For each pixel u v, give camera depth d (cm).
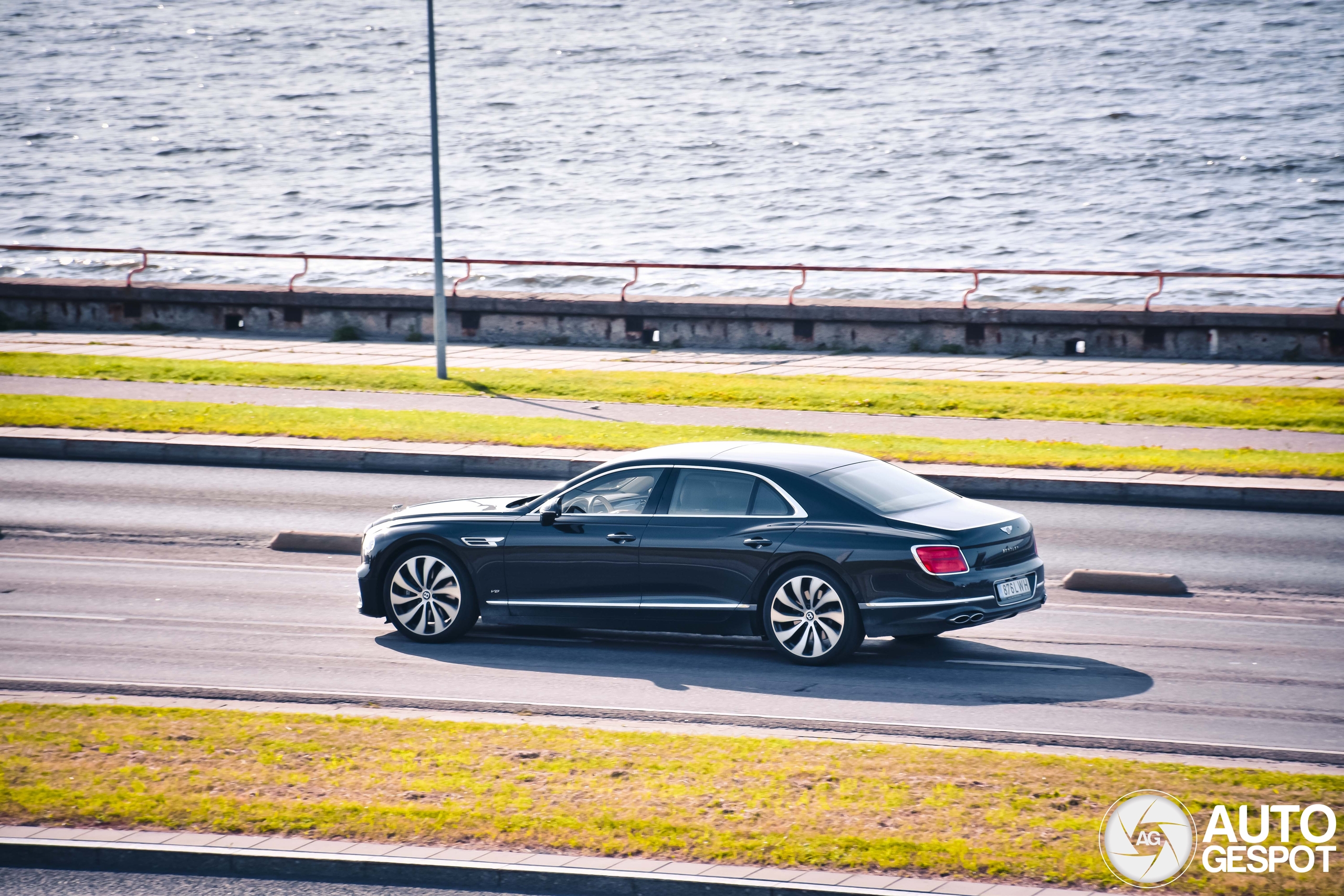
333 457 6419
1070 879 2173
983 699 3300
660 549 3719
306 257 10488
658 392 7712
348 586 4484
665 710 3216
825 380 8075
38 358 8844
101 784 2609
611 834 2358
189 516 5419
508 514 3891
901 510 3638
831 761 2719
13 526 5259
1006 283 17125
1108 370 8462
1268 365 8538
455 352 9550
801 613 3616
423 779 2623
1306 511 5525
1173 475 5816
